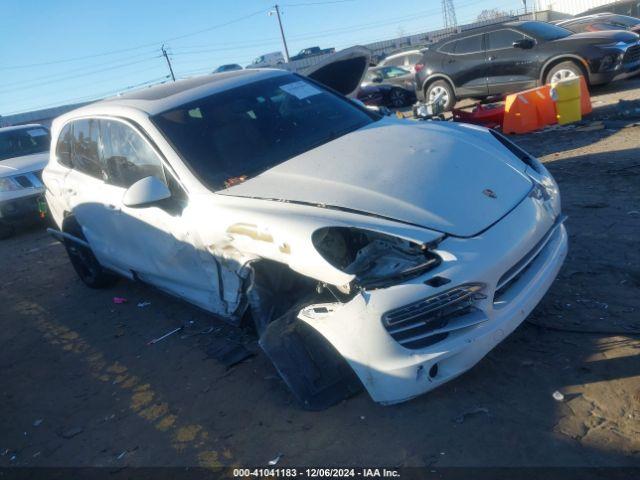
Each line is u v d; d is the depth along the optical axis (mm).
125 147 4328
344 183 3248
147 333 4730
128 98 4711
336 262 2895
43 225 10195
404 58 17625
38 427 3719
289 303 3412
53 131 5664
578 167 6695
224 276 3596
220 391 3590
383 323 2707
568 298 3734
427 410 2953
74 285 6441
